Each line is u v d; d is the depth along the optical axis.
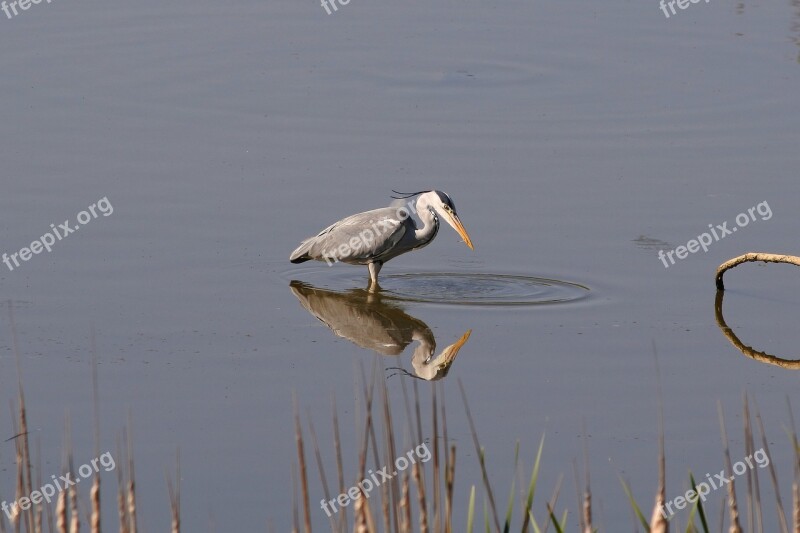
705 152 23.19
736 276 17.56
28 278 17.11
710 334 15.45
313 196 20.75
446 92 28.22
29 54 29.56
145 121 24.86
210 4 35.91
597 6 36.97
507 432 12.70
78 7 34.50
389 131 24.81
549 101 27.44
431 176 21.91
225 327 15.61
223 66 29.61
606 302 16.61
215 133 24.23
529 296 16.91
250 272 17.70
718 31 33.59
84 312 15.95
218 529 10.72
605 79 29.31
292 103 26.77
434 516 8.14
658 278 17.45
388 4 37.34
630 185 21.36
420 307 16.53
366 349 14.99
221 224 19.41
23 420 8.45
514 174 22.05
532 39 33.44
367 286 17.48
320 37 33.22
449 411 13.18
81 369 14.10
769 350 14.93
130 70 28.67
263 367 14.34
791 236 18.89
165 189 20.86
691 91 27.91
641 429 12.80
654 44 32.56
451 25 35.06
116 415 12.93
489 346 15.07
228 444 12.34
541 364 14.51
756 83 28.41
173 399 13.37
